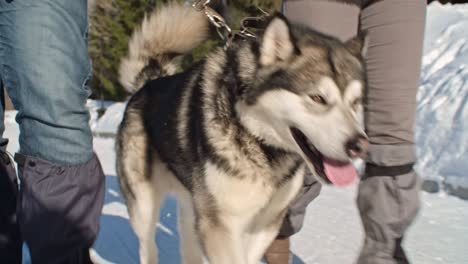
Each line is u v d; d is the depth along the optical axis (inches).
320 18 100.1
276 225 101.4
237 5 379.2
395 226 91.1
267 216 100.0
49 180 72.9
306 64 88.4
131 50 133.8
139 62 132.9
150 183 117.6
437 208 157.2
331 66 87.7
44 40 71.8
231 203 91.6
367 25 95.8
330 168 84.7
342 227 140.5
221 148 89.9
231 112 90.6
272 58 90.2
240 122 89.7
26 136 74.0
